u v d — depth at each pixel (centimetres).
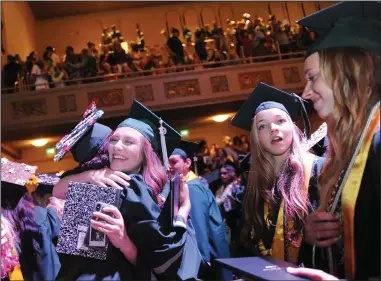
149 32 1200
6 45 968
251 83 953
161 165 166
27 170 201
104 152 176
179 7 1203
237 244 184
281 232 159
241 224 185
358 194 120
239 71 960
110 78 995
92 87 953
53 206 240
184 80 961
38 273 212
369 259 118
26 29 1077
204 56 1012
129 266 145
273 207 167
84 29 1162
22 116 918
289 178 163
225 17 1170
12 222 199
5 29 962
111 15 1178
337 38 126
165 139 182
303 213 152
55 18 1152
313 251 145
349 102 123
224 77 957
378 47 123
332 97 128
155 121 178
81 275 141
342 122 125
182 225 148
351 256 118
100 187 146
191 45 1102
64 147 173
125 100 951
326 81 126
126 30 1184
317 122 331
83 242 140
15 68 956
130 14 1190
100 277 139
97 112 184
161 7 1205
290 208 156
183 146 305
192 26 1192
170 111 963
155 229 141
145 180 156
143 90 956
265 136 170
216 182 456
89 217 142
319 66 129
